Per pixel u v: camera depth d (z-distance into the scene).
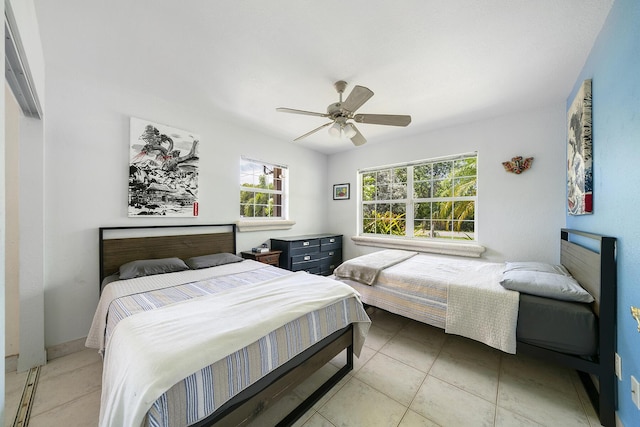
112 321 1.47
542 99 2.55
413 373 1.81
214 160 3.05
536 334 1.61
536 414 1.44
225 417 1.08
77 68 2.09
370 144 4.16
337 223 4.62
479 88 2.34
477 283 1.99
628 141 1.25
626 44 1.27
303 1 1.41
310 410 1.48
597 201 1.65
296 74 2.13
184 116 2.78
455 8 1.45
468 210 3.30
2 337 0.67
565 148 2.58
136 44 1.78
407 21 1.55
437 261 2.92
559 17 1.51
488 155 3.04
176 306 1.45
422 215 3.71
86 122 2.18
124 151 2.38
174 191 2.70
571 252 2.12
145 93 2.49
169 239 2.65
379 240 3.99
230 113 2.95
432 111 2.84
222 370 1.06
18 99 1.62
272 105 2.73
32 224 1.89
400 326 2.59
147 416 0.85
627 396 1.24
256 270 2.48
